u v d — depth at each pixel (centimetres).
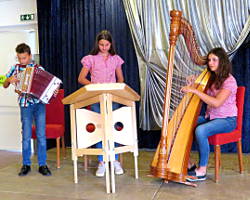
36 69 301
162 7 408
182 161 265
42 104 321
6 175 326
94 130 274
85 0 450
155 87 416
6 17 486
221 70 285
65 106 470
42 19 463
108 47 311
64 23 462
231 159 372
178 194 256
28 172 331
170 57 260
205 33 391
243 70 394
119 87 240
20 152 461
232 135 294
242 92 303
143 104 421
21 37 468
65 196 259
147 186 277
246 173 312
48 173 321
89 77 438
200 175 287
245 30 376
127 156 400
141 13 416
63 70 467
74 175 293
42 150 326
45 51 466
